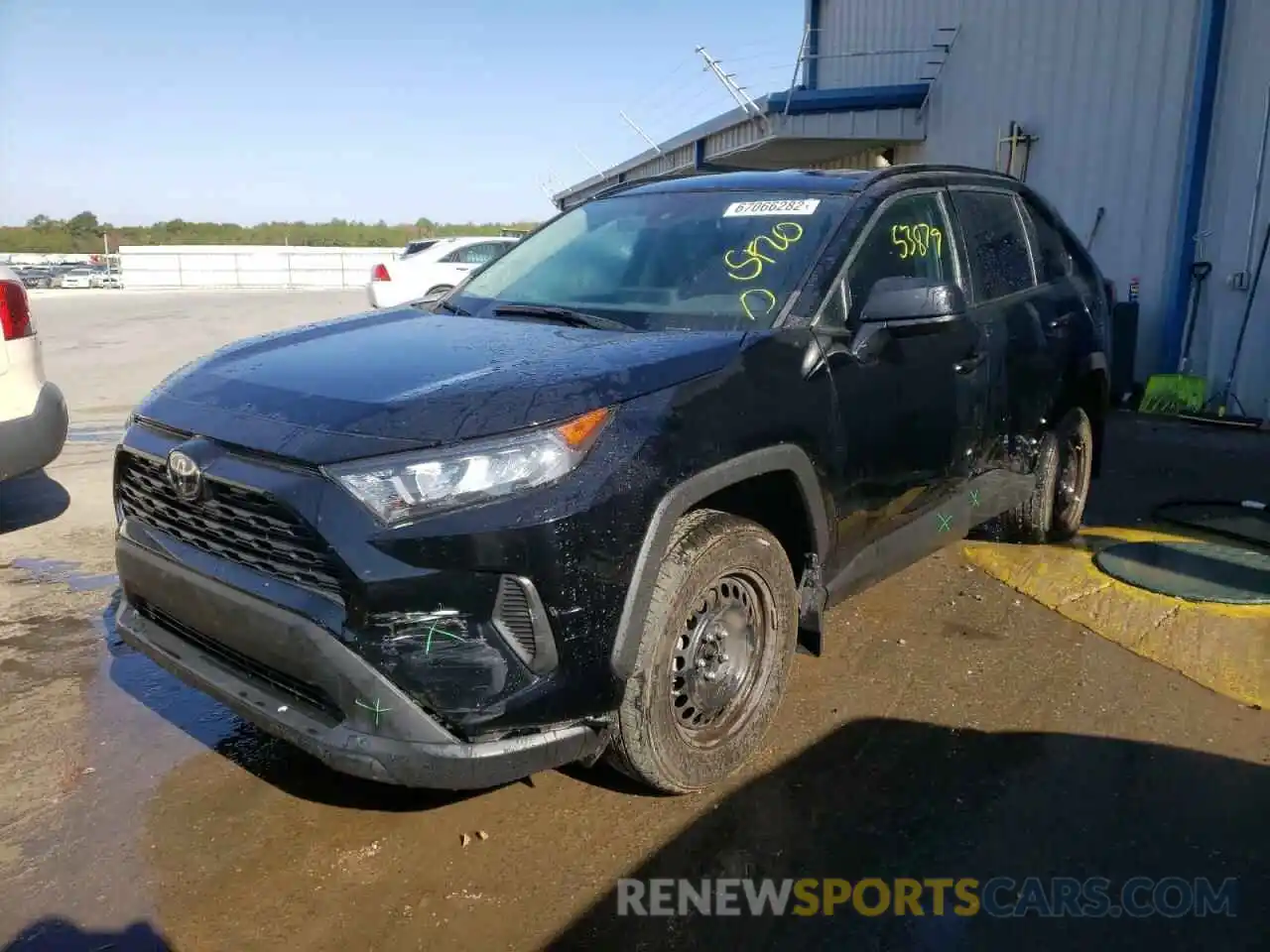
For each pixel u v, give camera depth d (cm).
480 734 241
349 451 239
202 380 298
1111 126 970
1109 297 593
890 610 445
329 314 2138
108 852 276
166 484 280
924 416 363
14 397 491
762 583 305
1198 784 308
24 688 374
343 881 265
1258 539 533
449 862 273
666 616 270
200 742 336
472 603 238
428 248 1692
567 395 254
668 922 249
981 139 1150
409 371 279
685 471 263
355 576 232
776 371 299
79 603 462
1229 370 881
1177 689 371
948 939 244
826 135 1270
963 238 419
